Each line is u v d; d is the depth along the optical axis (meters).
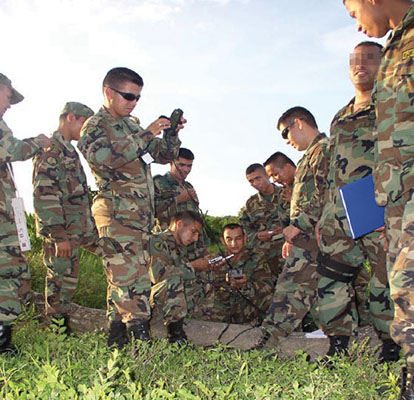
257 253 5.98
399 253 2.27
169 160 4.58
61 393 1.96
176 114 4.41
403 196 2.38
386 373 2.83
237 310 5.79
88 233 5.15
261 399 2.20
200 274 5.53
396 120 2.38
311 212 3.85
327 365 3.30
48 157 4.79
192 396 2.00
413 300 2.20
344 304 3.51
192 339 4.88
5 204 3.50
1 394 2.08
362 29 2.75
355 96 3.62
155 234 4.75
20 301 3.74
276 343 3.92
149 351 3.04
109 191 3.92
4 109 3.75
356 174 3.41
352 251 3.46
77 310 5.75
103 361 2.62
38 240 7.14
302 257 3.89
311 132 4.13
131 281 3.77
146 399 2.04
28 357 2.86
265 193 6.49
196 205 6.27
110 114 4.07
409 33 2.41
